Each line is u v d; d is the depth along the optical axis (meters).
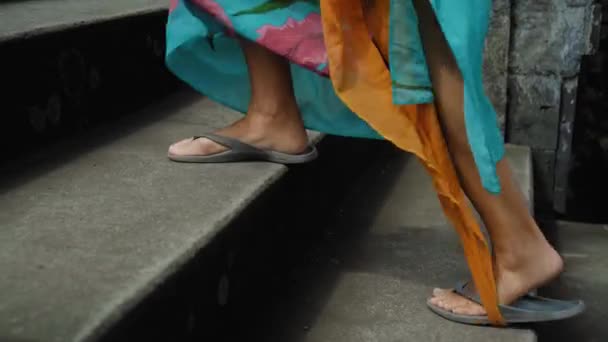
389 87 1.61
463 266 2.18
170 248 1.46
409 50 1.52
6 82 1.95
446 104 1.56
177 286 1.43
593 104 4.32
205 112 2.62
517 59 3.42
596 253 3.10
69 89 2.23
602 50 4.23
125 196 1.75
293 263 2.19
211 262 1.61
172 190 1.80
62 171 1.93
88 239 1.50
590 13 3.33
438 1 1.45
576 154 4.41
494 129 1.55
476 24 1.47
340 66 1.62
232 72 2.16
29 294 1.25
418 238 2.41
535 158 3.54
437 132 1.60
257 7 1.84
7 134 1.97
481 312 1.79
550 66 3.40
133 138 2.26
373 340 1.76
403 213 2.66
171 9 2.05
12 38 1.93
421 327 1.81
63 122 2.22
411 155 3.41
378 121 1.62
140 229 1.56
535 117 3.48
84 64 2.29
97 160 2.03
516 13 3.37
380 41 1.61
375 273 2.14
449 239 2.40
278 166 2.02
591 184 4.42
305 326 1.84
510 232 1.70
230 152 2.02
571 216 4.50
